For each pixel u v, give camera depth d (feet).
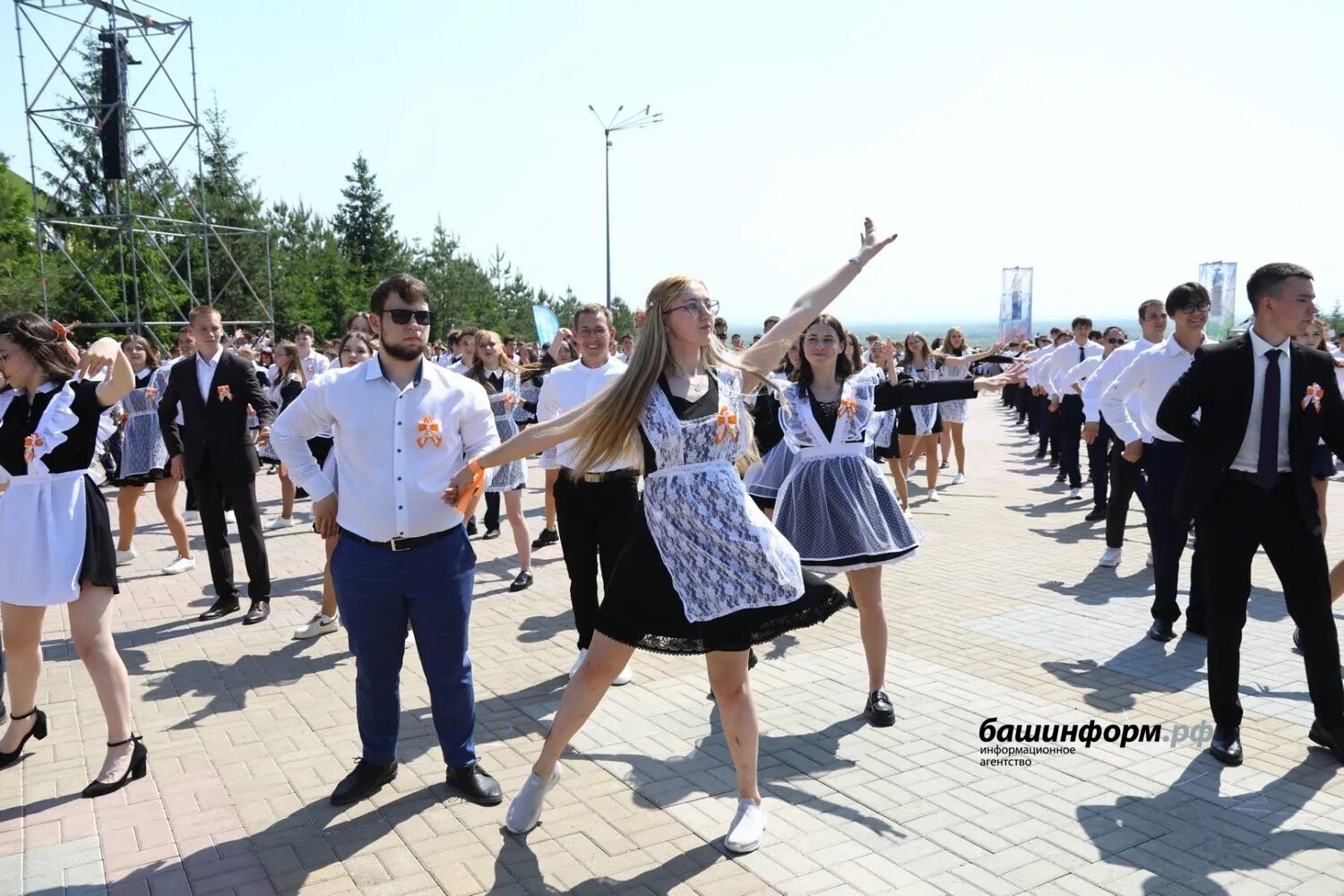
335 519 11.92
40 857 10.78
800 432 14.44
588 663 10.86
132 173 66.95
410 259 180.96
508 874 10.29
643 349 10.18
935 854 10.64
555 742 11.00
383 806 11.93
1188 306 17.81
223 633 19.80
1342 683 13.01
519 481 23.34
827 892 9.90
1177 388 13.43
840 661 17.38
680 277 10.19
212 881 10.23
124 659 18.07
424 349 11.65
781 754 13.37
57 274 85.25
